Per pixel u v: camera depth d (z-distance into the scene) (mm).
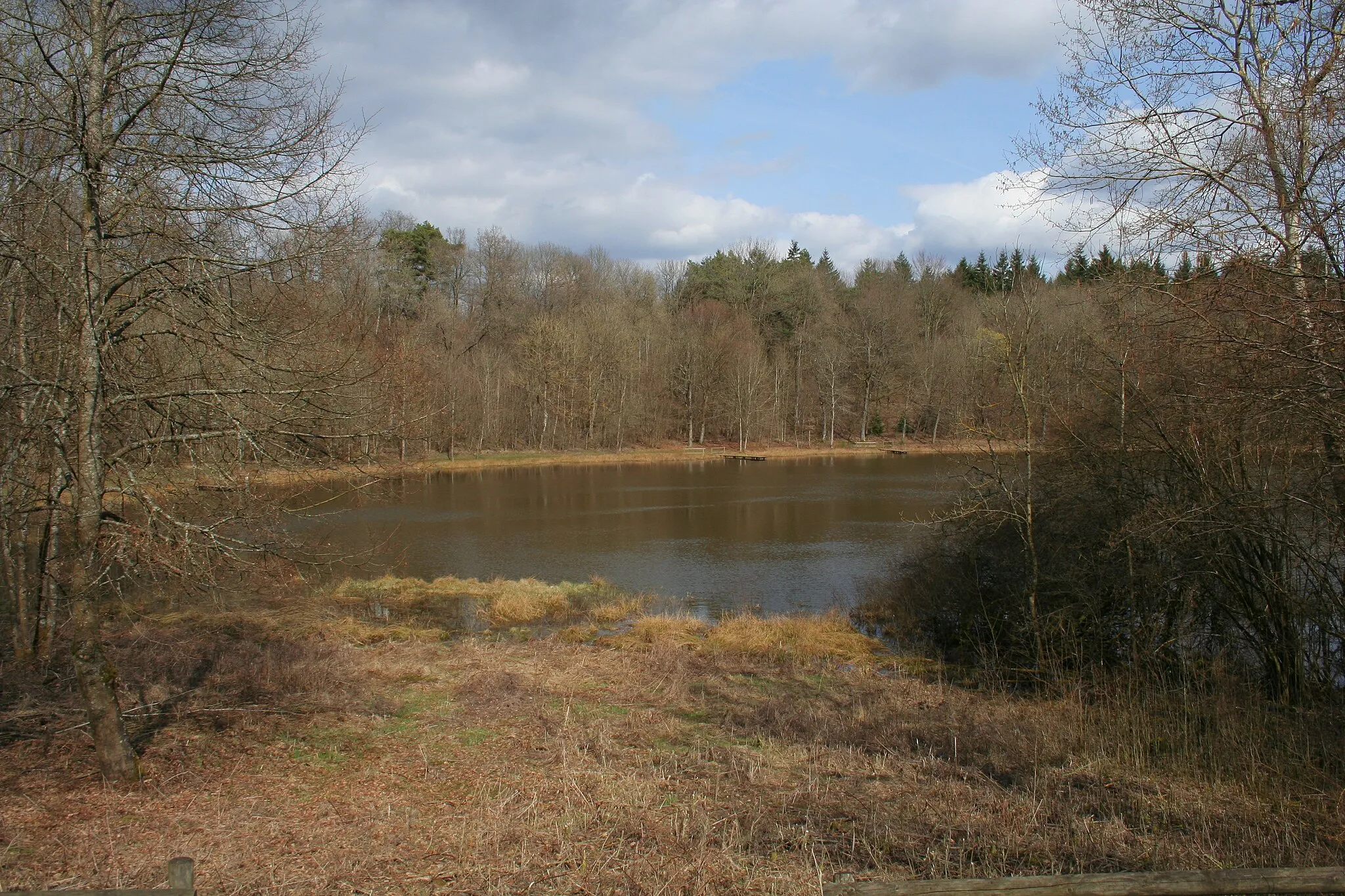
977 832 6602
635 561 23719
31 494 9031
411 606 18281
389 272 50812
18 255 6305
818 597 19531
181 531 6930
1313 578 9648
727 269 80250
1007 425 13422
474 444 54438
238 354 7141
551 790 7352
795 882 5656
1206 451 9898
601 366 59875
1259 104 8680
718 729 9602
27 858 5598
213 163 6824
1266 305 7820
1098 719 10109
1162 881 3598
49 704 8711
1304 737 8680
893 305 68500
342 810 6797
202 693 9656
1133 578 11312
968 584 15102
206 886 5363
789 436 68000
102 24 6441
